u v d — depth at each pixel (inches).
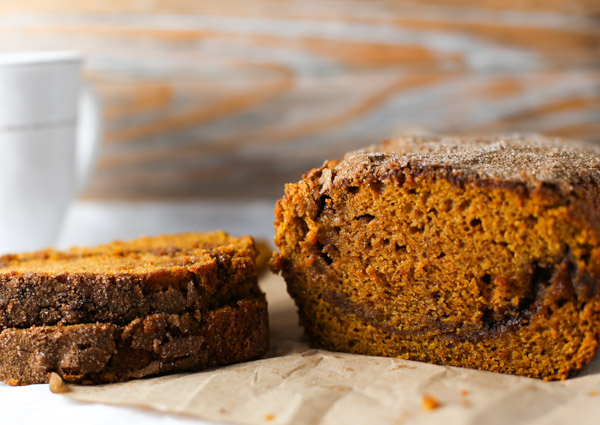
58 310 12.3
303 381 11.8
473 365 12.6
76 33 20.8
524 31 20.2
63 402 11.6
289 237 13.2
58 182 17.3
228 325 12.6
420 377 11.9
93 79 21.0
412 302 12.8
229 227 19.9
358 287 13.0
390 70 20.7
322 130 21.1
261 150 21.3
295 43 20.7
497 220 11.9
